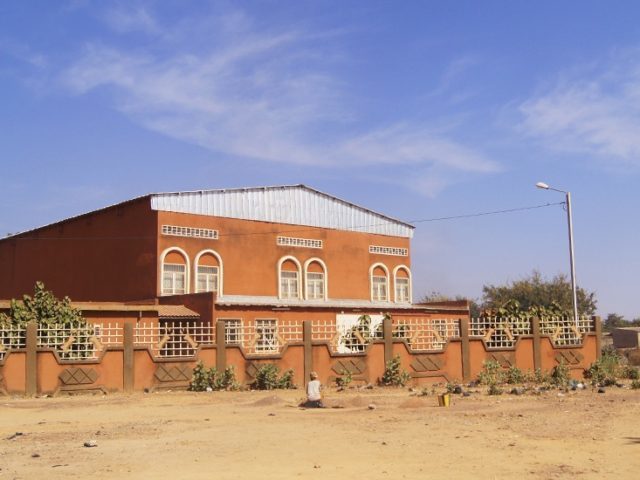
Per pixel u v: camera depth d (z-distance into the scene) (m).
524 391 20.88
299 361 24.59
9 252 47.59
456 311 46.84
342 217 47.75
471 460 9.84
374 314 40.97
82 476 9.19
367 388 23.81
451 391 21.25
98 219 41.56
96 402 19.41
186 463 9.91
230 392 22.34
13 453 11.17
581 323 29.53
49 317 23.53
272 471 9.25
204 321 33.66
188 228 39.62
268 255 43.41
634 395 19.27
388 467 9.41
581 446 10.87
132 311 31.25
